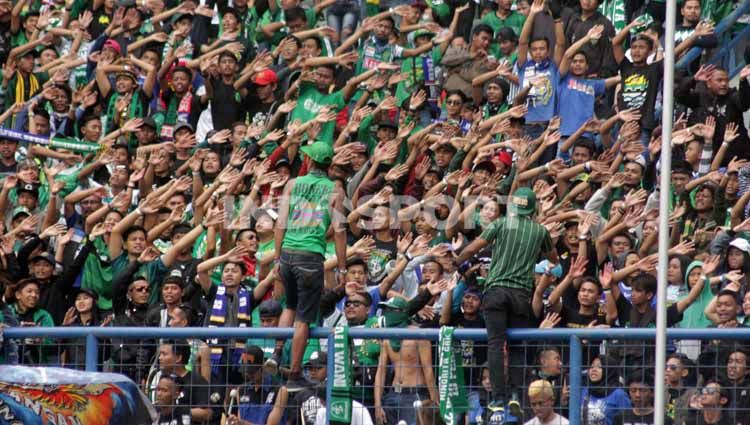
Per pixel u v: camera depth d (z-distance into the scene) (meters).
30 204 55.25
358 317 43.69
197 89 64.38
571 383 39.62
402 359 40.66
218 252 51.03
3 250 48.81
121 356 41.31
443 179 54.34
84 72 67.88
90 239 48.97
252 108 62.25
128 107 63.41
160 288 48.56
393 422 40.56
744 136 56.50
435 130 58.78
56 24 70.56
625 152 54.97
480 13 66.31
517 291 40.12
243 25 67.75
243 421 40.91
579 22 62.19
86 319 47.25
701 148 55.66
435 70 63.19
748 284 46.97
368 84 60.56
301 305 40.62
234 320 45.84
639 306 44.72
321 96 60.59
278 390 41.06
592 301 44.22
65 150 59.50
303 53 62.28
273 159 56.25
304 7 70.56
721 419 39.44
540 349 40.19
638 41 59.03
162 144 58.66
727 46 63.72
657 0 65.06
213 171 56.62
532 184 54.09
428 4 67.56
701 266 46.00
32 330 41.22
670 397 39.81
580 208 52.94
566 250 49.88
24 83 65.81
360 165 55.88
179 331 40.81
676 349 39.91
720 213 51.50
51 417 36.75
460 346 40.44
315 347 42.00
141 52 66.19
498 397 39.56
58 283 48.22
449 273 47.38
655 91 58.44
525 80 60.19
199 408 40.94
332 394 40.31
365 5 69.38
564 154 57.50
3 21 67.81
